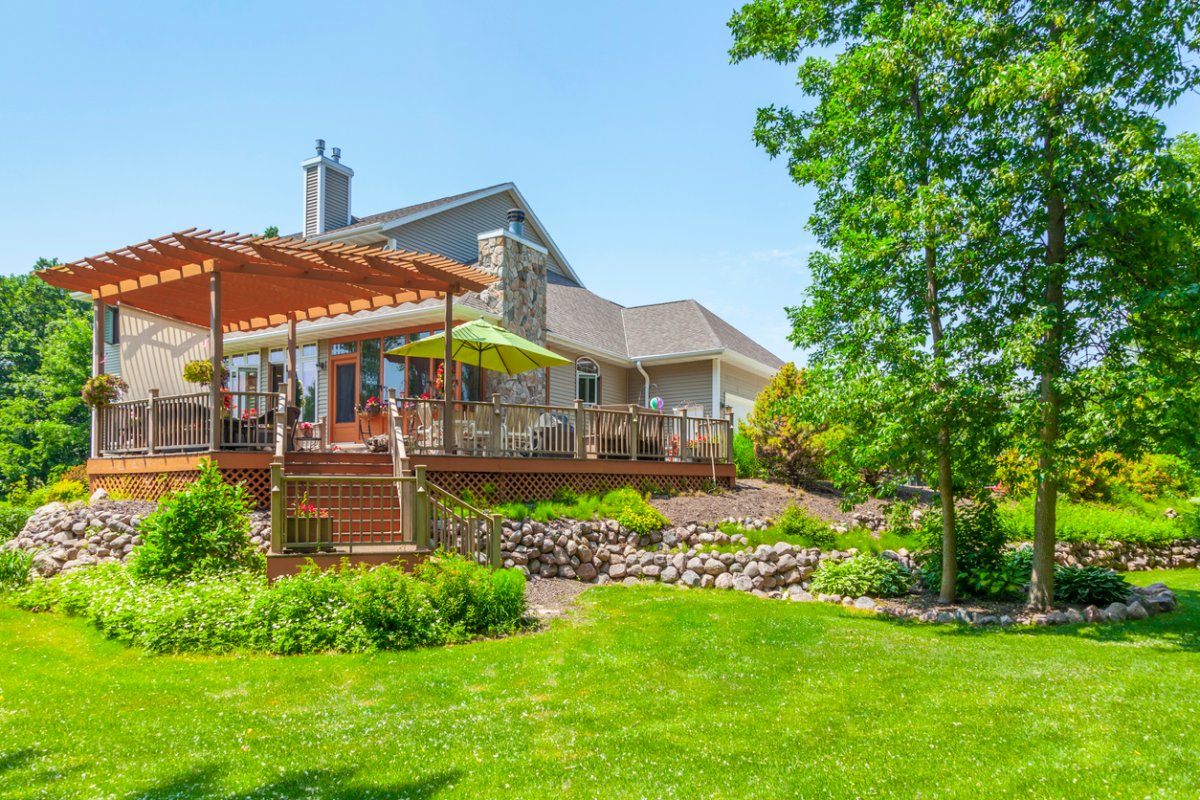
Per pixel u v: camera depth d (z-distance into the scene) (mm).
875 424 9375
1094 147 8164
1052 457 8570
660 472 15180
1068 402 8828
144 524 9086
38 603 8734
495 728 5074
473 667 6691
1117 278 8812
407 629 7625
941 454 9430
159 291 13516
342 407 19172
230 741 4801
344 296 14102
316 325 18672
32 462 38500
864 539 12906
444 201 21688
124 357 15070
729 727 5066
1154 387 7938
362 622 7609
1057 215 9156
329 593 7879
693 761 4453
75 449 40281
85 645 7281
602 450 14445
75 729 4996
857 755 4523
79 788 4008
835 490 17172
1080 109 8297
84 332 39375
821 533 12602
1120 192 8312
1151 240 8352
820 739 4820
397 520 11570
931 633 8352
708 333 23219
